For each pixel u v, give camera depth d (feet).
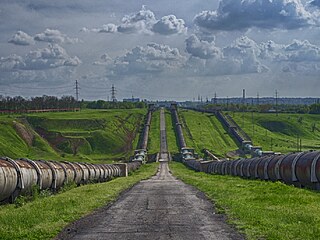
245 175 206.69
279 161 152.56
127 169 356.38
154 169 470.39
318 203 87.66
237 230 60.23
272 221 65.41
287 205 85.05
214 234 57.88
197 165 422.41
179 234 58.54
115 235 58.59
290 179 140.36
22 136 624.59
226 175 253.03
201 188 146.82
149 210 85.76
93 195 118.42
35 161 134.31
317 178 121.90
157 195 122.01
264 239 53.01
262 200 94.84
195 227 63.87
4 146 547.08
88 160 575.79
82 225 67.05
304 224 61.98
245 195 108.78
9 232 59.06
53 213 77.87
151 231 61.31
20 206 96.37
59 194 126.00
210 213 79.20
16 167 107.04
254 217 69.62
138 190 145.48
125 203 100.17
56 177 136.77
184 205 93.97
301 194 105.19
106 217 75.87
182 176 286.46
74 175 165.78
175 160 640.17
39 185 120.78
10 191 103.09
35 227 63.41
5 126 624.59
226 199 100.89
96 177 216.13
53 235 58.44
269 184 140.46
